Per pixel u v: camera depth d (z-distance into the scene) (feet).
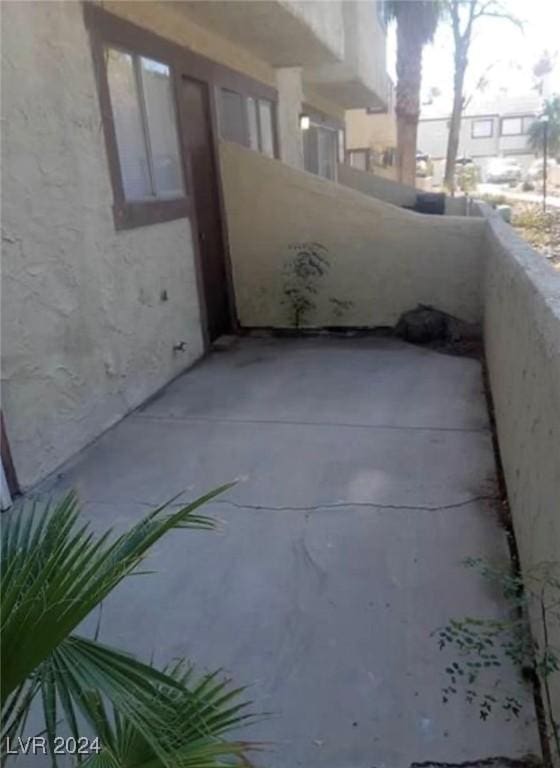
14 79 11.34
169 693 4.04
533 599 7.22
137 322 16.30
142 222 16.35
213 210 22.07
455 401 16.05
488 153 140.36
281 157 28.99
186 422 15.28
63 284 13.00
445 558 9.32
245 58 24.14
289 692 7.04
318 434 14.24
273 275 23.26
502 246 14.44
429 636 7.76
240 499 11.39
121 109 15.46
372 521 10.45
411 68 51.62
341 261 22.75
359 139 59.06
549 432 6.82
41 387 12.36
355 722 6.62
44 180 12.28
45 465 12.50
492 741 6.29
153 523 4.36
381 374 18.48
